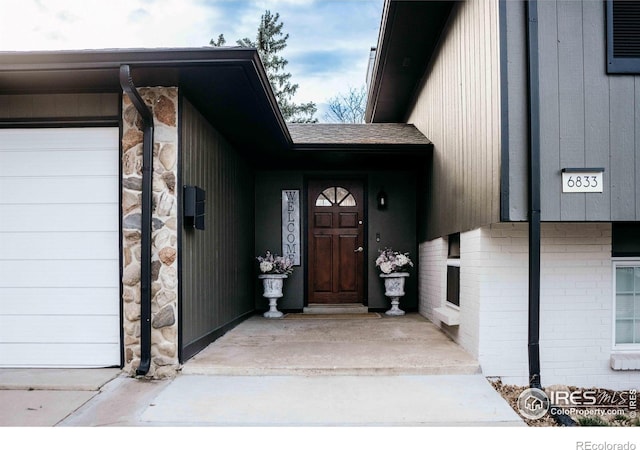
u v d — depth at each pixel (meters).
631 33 3.56
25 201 3.84
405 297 7.04
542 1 3.53
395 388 3.42
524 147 3.48
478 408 3.06
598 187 3.51
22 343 3.79
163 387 3.42
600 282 3.90
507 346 3.81
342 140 6.11
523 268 3.85
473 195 4.09
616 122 3.54
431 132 6.16
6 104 3.84
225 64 3.30
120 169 3.77
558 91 3.53
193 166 4.10
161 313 3.65
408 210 7.09
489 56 3.72
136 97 3.43
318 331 5.27
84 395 3.23
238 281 5.93
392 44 5.96
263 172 7.17
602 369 3.87
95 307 3.79
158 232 3.68
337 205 7.27
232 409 3.03
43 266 3.82
